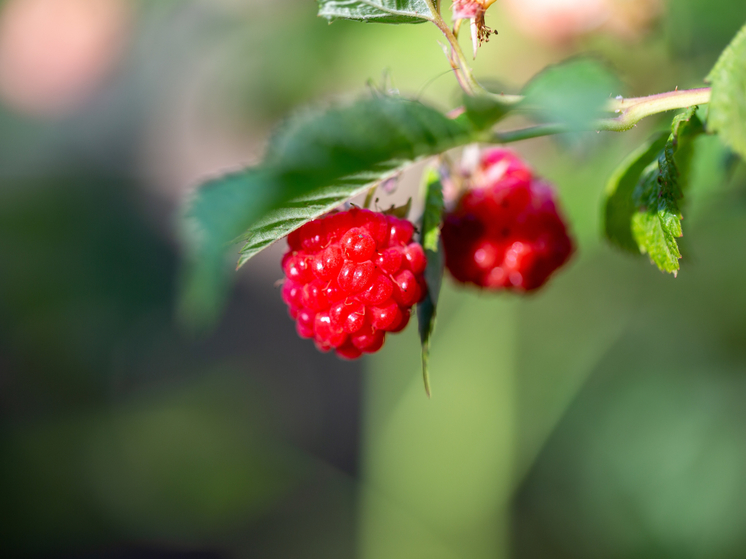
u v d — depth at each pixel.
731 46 0.21
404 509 0.38
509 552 0.39
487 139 0.21
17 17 0.47
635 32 0.29
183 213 0.20
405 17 0.22
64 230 0.42
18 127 0.49
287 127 0.20
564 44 0.30
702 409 0.32
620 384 0.34
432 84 0.31
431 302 0.23
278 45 0.33
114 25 0.47
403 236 0.23
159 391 0.50
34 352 0.44
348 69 0.32
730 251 0.31
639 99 0.21
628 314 0.34
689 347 0.32
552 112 0.20
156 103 0.52
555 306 0.35
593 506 0.35
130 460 0.47
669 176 0.22
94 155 0.50
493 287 0.25
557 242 0.25
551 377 0.35
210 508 0.46
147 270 0.43
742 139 0.21
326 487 0.54
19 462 0.46
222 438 0.49
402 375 0.37
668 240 0.22
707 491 0.32
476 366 0.35
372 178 0.21
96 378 0.47
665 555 0.32
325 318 0.23
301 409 0.60
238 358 0.61
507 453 0.36
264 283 0.67
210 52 0.38
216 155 0.52
